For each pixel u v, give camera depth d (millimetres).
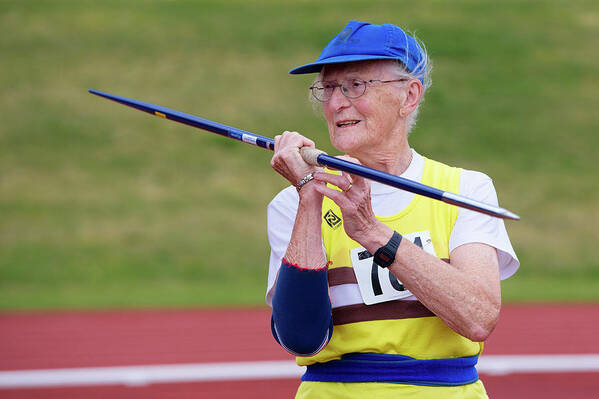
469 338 7566
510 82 73938
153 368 26188
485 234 8039
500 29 82938
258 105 68062
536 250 50844
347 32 8422
